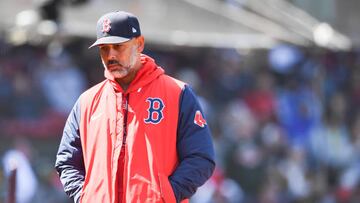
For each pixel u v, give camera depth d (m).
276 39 29.86
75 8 29.38
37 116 39.44
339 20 30.58
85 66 40.38
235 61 43.84
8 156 35.12
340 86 45.31
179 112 13.51
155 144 13.26
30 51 39.41
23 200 34.91
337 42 30.33
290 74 44.19
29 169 35.34
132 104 13.42
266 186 42.06
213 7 29.64
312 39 30.20
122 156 13.25
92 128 13.52
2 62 39.22
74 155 13.78
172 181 13.24
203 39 29.75
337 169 43.78
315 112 43.72
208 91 43.31
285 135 43.50
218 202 39.75
